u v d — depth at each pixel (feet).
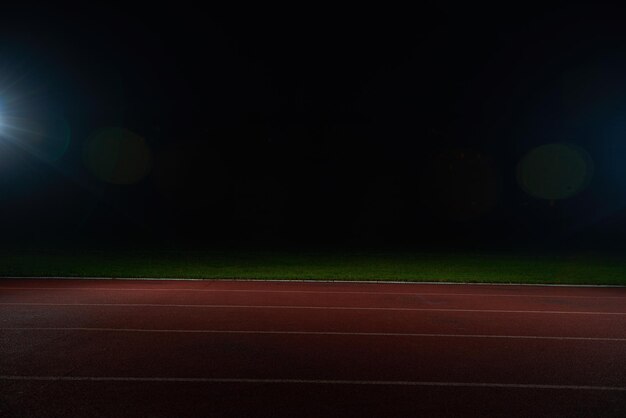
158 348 27.99
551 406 20.66
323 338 30.63
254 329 32.65
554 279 57.77
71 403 20.34
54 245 103.71
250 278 55.52
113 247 100.48
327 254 91.04
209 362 25.59
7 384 22.31
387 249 104.83
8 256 79.87
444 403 20.81
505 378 23.79
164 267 66.49
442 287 51.03
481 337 31.24
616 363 26.20
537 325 34.55
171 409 19.83
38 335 30.53
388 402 20.81
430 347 28.89
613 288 51.26
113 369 24.35
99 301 41.57
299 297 44.39
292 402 20.65
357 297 44.62
